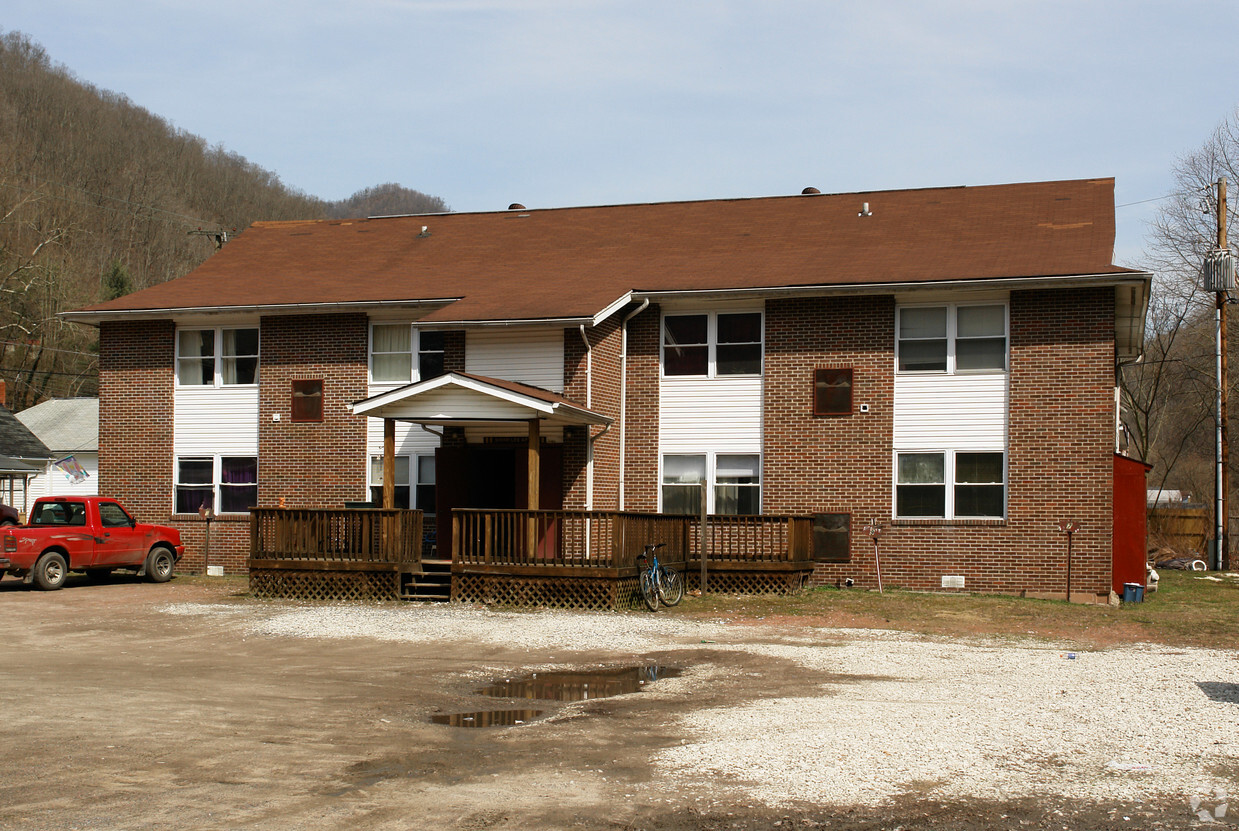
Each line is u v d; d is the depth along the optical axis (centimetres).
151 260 8006
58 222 6925
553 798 798
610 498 2452
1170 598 2320
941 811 770
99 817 742
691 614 1938
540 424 2378
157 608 1998
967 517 2322
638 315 2536
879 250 2619
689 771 869
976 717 1061
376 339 2644
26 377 6291
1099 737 979
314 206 9681
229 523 2703
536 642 1614
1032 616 1914
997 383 2317
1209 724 1032
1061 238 2523
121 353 2800
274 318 2695
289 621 1820
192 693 1202
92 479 4622
